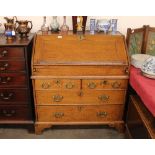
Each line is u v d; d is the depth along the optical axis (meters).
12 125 2.48
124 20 2.54
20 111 2.29
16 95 2.20
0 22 2.46
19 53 2.01
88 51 2.12
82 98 2.21
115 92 2.19
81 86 2.14
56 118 2.30
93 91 2.17
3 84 2.15
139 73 2.06
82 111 2.28
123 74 2.12
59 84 2.12
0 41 2.07
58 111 2.27
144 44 2.46
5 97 2.21
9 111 2.28
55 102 2.21
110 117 2.33
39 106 2.23
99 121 2.34
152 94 1.66
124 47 2.16
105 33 2.27
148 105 1.67
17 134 2.36
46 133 2.38
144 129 1.77
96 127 2.49
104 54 2.11
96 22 2.37
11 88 2.17
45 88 2.13
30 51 2.19
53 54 2.08
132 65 2.25
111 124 2.35
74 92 2.17
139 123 1.90
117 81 2.13
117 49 2.14
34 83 2.11
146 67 2.00
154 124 1.74
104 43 2.16
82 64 2.04
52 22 2.31
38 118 2.30
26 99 2.22
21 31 2.18
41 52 2.09
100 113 2.29
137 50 2.46
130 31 2.34
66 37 2.16
